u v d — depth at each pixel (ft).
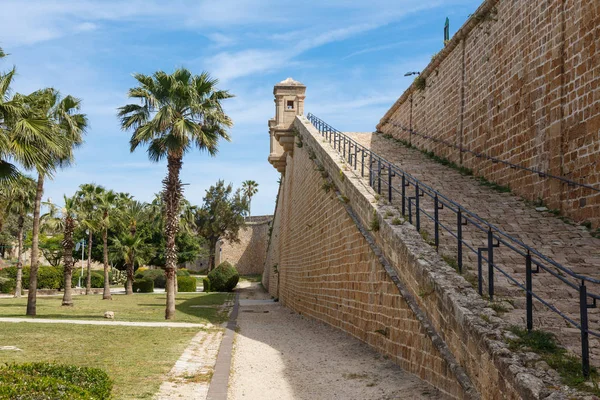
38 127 46.85
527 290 20.48
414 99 81.10
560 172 39.17
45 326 51.19
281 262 108.17
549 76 41.32
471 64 58.44
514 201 43.29
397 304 32.55
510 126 48.11
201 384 28.09
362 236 42.11
